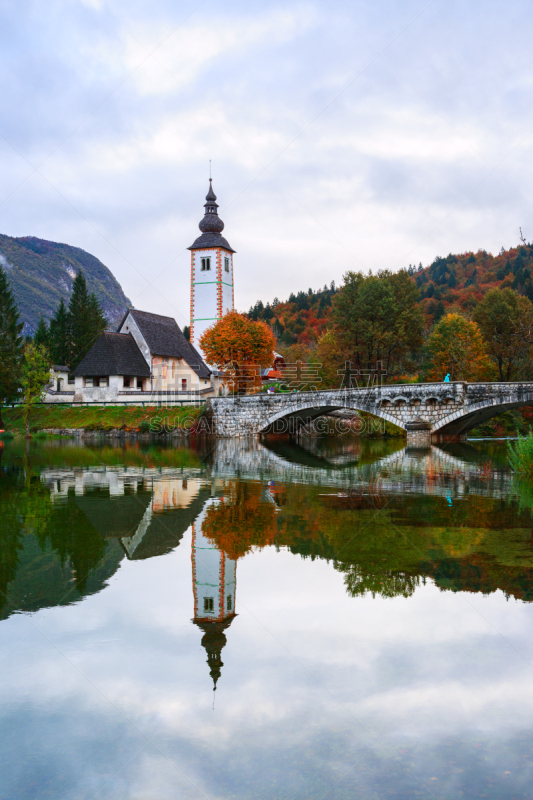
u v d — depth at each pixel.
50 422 72.25
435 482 27.66
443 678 8.33
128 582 12.44
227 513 19.67
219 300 99.12
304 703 7.76
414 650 9.20
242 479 29.12
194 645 9.47
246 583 12.30
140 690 8.14
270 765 6.50
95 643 9.54
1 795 6.11
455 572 12.84
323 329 188.50
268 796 6.00
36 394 68.81
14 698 7.94
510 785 6.12
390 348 84.50
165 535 16.47
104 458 42.59
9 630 10.04
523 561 13.63
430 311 158.38
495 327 88.88
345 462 38.81
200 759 6.67
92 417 72.25
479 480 28.25
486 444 57.38
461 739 6.97
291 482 27.94
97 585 12.25
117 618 10.54
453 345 85.69
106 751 6.82
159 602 11.28
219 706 7.73
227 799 5.99
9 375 71.69
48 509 20.55
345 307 84.19
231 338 71.50
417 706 7.66
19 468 34.84
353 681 8.28
